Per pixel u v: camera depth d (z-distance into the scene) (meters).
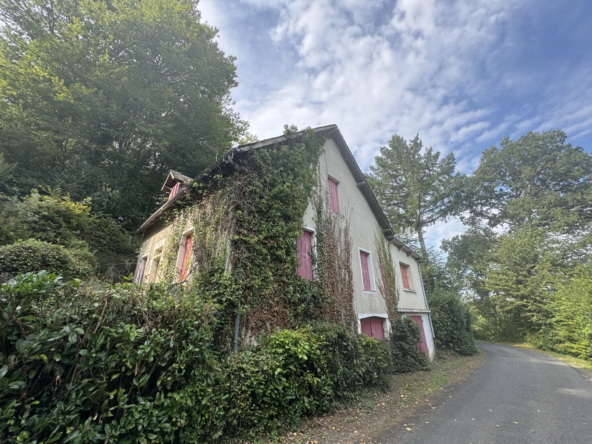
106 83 14.47
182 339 3.94
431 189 29.66
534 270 21.89
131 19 15.41
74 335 2.95
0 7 13.73
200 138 19.19
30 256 6.73
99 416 3.15
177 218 9.12
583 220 25.20
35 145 13.09
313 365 5.64
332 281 8.71
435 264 23.50
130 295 3.70
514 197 31.36
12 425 2.62
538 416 5.47
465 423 5.12
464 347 15.41
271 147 8.22
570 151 29.38
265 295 6.42
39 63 13.61
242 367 4.71
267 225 7.02
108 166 16.41
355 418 5.38
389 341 10.59
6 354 2.75
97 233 12.22
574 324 14.11
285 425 4.72
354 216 11.33
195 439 3.65
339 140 11.70
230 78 20.17
